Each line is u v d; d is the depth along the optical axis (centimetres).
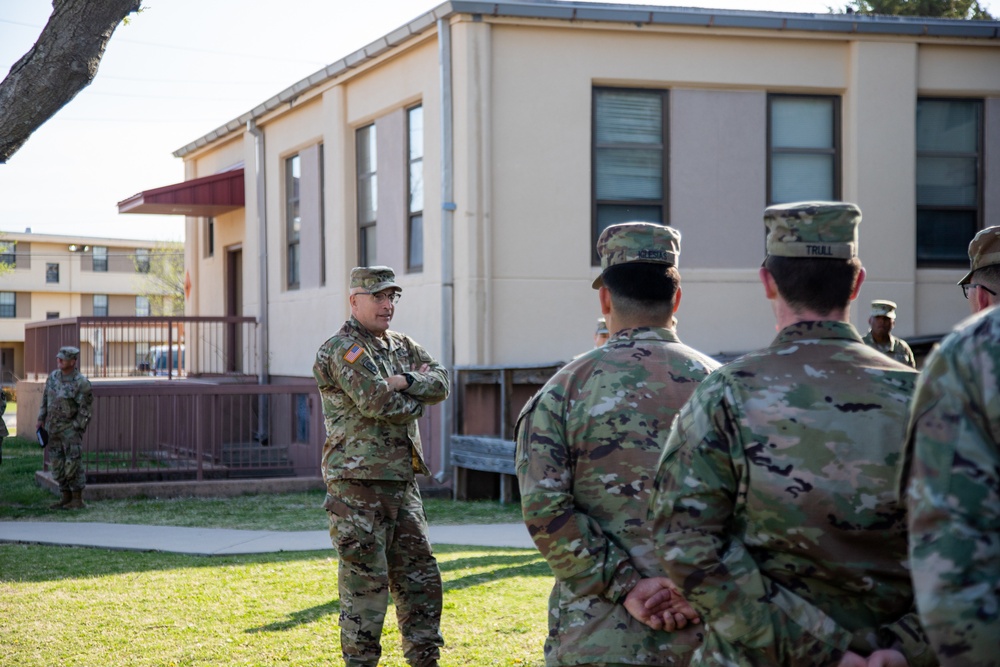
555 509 271
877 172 1228
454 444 1167
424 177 1238
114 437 1504
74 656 536
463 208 1159
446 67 1166
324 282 1505
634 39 1186
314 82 1447
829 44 1227
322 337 1471
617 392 280
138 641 562
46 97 576
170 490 1232
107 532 975
